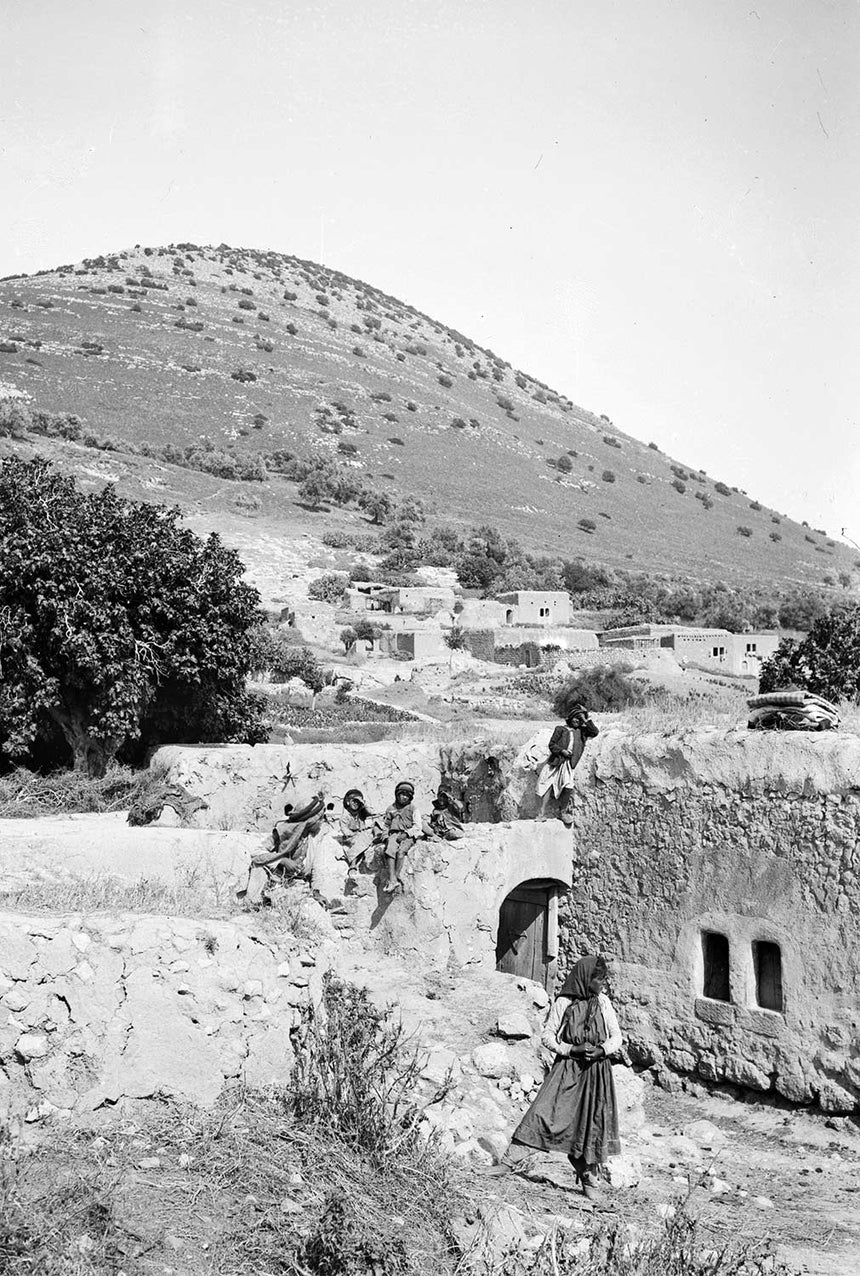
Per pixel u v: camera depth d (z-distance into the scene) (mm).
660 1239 7906
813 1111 12750
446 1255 7746
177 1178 7934
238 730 25609
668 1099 13836
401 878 14352
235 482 146500
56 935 8797
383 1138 8859
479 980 13844
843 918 12648
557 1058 9758
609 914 15180
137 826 17734
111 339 193625
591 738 15859
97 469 128750
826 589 162625
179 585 24516
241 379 189250
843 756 12844
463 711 62594
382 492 160250
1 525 22781
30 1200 7254
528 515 170500
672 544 176500
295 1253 7355
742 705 18000
